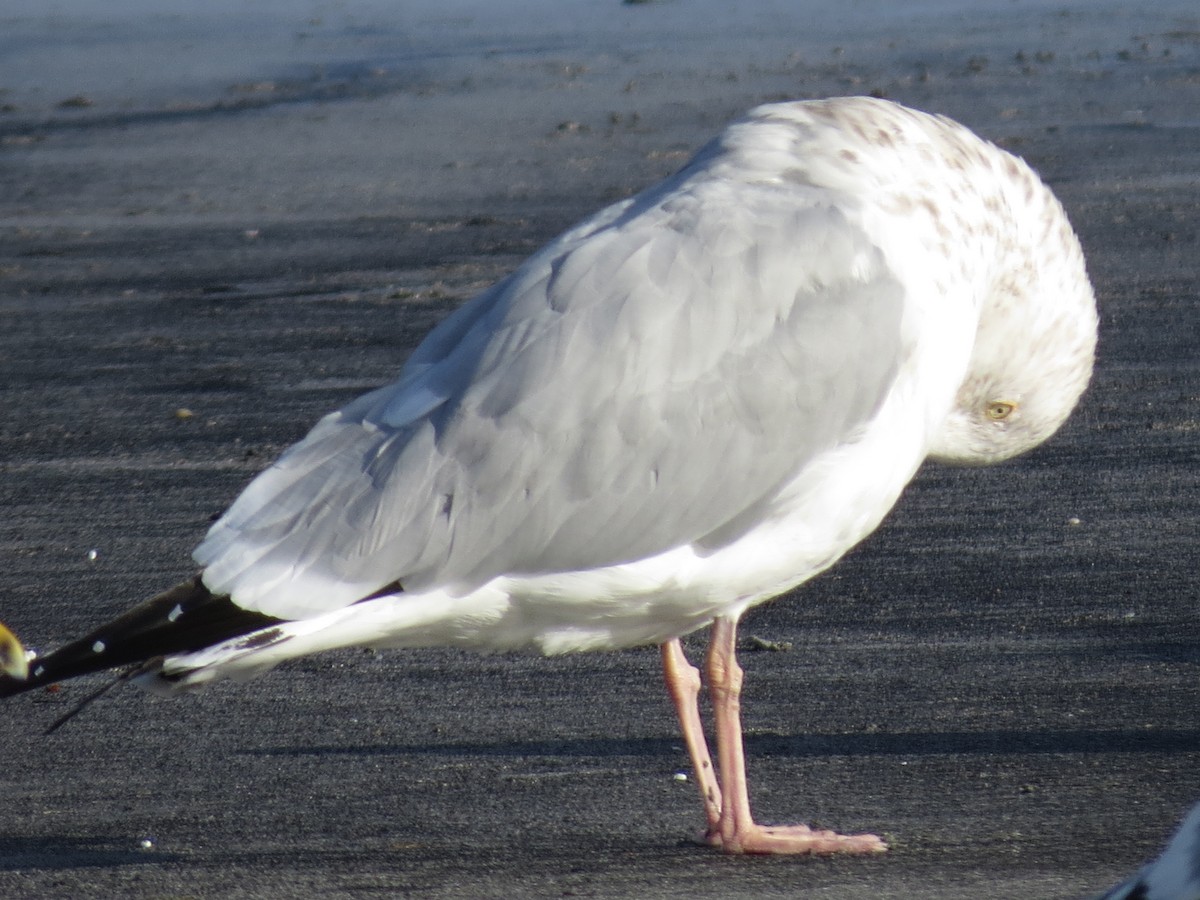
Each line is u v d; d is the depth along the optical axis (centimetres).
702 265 925
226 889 870
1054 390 1093
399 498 889
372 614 887
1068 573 1348
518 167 3309
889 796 982
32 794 1023
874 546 1421
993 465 1598
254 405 1877
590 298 916
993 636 1234
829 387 928
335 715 1134
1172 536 1416
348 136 3769
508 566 902
